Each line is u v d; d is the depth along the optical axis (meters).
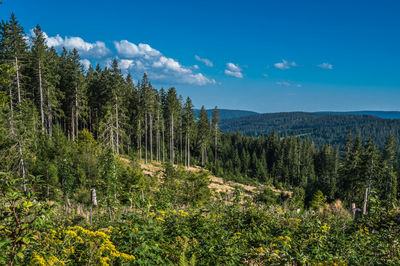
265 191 28.62
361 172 35.19
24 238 3.14
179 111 62.91
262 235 6.52
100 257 3.94
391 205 7.11
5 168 16.34
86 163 24.86
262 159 81.62
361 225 7.23
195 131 72.56
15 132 17.38
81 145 32.53
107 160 19.08
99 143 37.12
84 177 22.55
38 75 31.30
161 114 57.94
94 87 48.50
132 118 55.28
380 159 37.38
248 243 6.15
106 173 18.23
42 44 34.62
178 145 73.50
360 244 5.85
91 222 10.86
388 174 43.81
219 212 8.60
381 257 5.45
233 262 4.92
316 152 91.38
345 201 36.50
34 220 3.28
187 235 5.53
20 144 17.41
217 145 80.00
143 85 49.84
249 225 7.43
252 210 8.20
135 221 4.83
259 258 5.20
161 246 4.76
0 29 24.31
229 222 7.54
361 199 34.56
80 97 41.00
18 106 18.75
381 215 7.09
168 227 5.65
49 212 3.44
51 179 18.69
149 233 4.50
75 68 38.41
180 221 6.25
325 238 6.03
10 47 24.69
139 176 22.72
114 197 17.06
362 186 34.56
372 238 6.11
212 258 4.93
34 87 32.12
